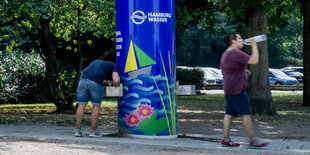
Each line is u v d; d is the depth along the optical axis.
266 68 15.03
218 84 38.03
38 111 16.91
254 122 12.52
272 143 7.82
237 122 12.33
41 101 22.91
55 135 8.38
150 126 8.60
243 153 6.76
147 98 8.62
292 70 46.25
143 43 8.63
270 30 21.14
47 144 7.43
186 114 15.39
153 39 8.65
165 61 8.73
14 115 14.46
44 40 15.90
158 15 8.67
